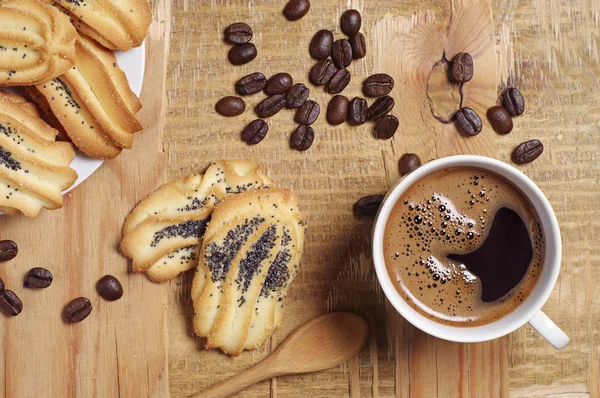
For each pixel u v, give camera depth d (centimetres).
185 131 46
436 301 42
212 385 46
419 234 42
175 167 46
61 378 46
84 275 46
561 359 46
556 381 46
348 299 46
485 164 42
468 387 46
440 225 42
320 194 46
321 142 46
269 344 46
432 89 46
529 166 46
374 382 46
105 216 46
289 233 45
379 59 46
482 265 42
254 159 46
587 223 47
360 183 46
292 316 46
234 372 46
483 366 46
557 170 47
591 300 46
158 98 46
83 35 43
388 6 46
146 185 46
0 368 45
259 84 45
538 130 47
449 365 46
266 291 45
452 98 46
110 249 46
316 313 46
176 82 46
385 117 46
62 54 42
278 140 46
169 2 46
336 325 46
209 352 46
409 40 46
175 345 46
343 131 46
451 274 42
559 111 47
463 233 42
